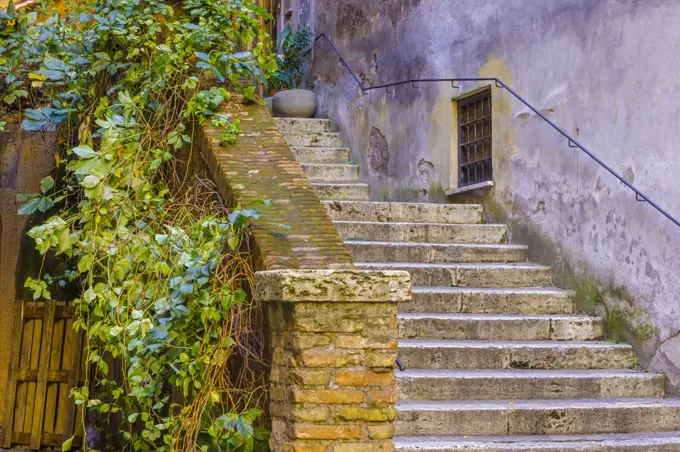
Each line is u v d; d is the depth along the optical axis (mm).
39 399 8617
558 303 7992
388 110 10992
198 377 5082
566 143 8320
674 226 7070
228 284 5113
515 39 9062
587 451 5984
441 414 6219
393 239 8742
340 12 12289
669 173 7152
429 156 10258
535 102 8750
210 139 6254
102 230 6027
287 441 4613
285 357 4691
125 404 6559
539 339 7578
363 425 4617
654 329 7227
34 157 9070
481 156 9734
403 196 10656
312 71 13180
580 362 7270
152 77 6793
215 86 6984
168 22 7395
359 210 9062
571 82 8281
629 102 7586
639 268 7410
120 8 7145
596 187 7926
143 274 5699
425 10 10445
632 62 7574
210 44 6938
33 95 7777
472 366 7039
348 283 4570
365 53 11586
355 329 4629
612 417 6508
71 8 7617
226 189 5789
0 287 9047
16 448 8586
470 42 9750
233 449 5020
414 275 8039
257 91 13539
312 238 5230
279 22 15289
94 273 6879
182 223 5961
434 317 7359
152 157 6438
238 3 7254
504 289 8117
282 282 4488
